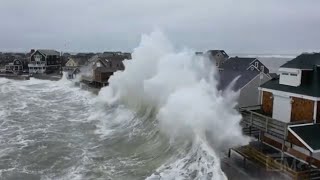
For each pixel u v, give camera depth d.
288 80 19.36
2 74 93.50
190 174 15.28
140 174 16.12
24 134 24.39
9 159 18.91
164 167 16.59
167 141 20.31
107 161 18.19
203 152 16.42
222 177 14.16
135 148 20.38
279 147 17.58
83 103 40.09
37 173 16.86
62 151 20.16
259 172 15.57
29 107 37.03
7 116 31.23
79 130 25.48
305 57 20.11
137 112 28.77
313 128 16.05
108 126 26.66
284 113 19.00
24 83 71.56
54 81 74.75
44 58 102.56
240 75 28.38
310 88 17.52
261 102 21.66
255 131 19.42
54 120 29.47
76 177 16.05
